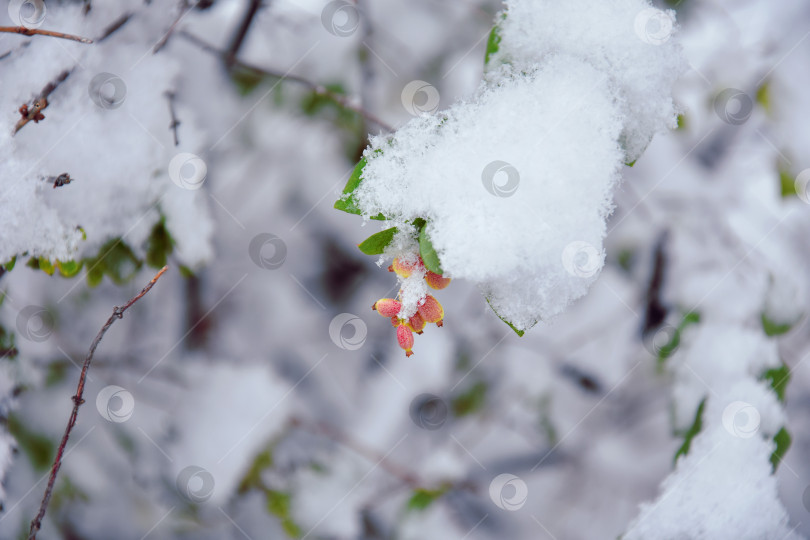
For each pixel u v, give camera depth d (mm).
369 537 781
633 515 806
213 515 762
